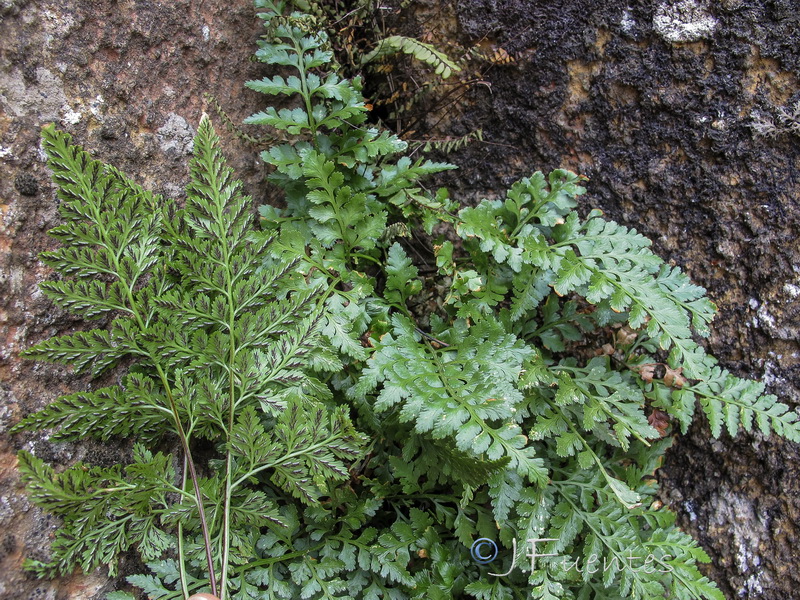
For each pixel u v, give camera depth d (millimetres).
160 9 476
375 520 522
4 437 405
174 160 484
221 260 457
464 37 565
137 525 428
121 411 427
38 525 409
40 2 426
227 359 454
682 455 559
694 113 531
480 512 500
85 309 423
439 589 480
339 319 476
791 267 519
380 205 521
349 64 564
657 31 529
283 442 448
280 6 512
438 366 472
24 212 417
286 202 547
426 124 586
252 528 472
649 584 483
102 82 451
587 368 522
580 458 494
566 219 517
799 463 517
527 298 514
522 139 568
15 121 416
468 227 503
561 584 495
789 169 518
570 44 545
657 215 548
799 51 511
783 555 520
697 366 483
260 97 540
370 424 484
